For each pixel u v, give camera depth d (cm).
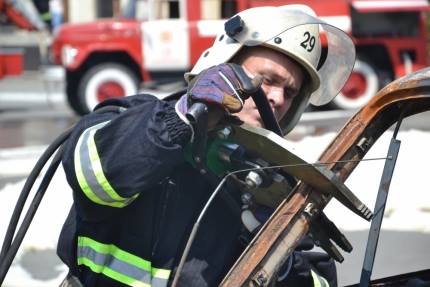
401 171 798
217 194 324
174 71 2175
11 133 1903
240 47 348
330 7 2172
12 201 912
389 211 717
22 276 732
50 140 1770
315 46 360
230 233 330
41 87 2812
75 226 334
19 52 2181
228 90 293
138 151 293
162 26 2158
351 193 298
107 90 2195
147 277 321
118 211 316
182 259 299
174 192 327
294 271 359
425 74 288
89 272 329
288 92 362
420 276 390
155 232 324
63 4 2936
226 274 323
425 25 2309
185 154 314
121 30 2155
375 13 2259
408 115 315
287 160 297
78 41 2158
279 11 352
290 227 302
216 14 2164
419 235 661
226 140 311
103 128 297
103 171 296
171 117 298
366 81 2300
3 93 2697
